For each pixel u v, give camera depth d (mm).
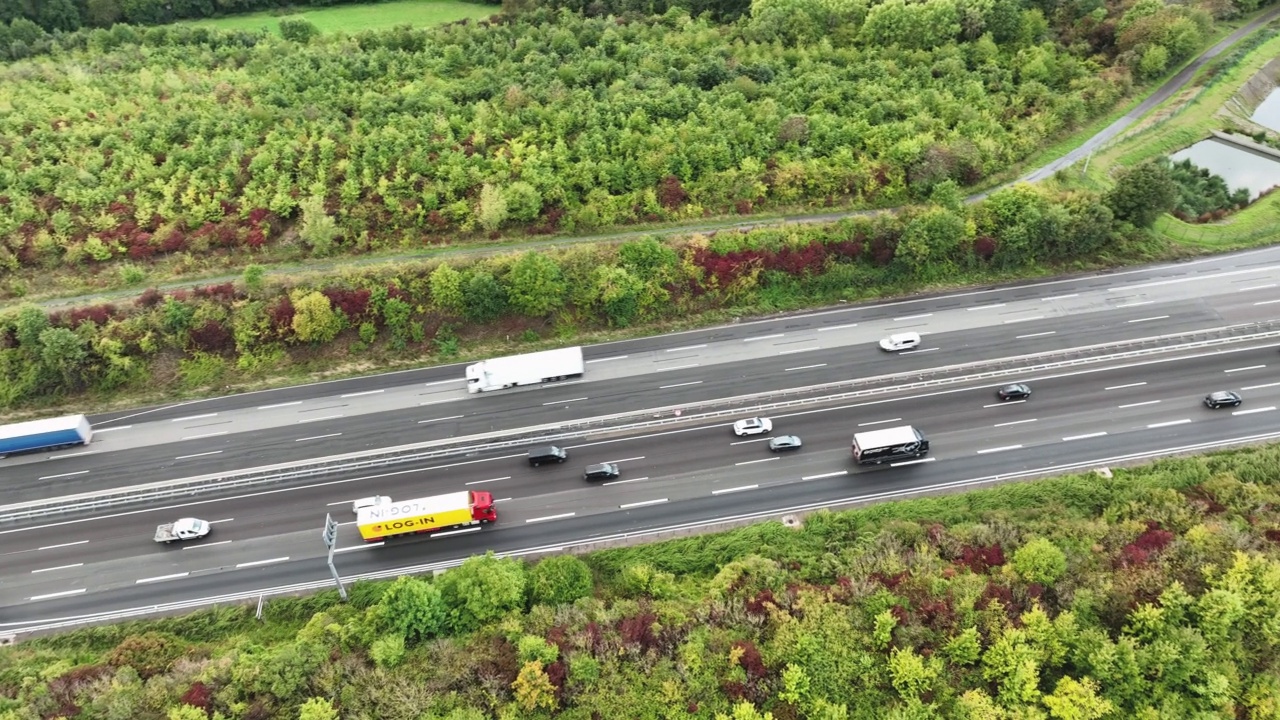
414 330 102688
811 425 91750
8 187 116438
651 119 130125
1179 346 96812
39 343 97812
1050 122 131750
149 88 138750
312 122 128125
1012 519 79250
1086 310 104375
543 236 115125
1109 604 69688
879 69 141000
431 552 81875
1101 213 108938
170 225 112438
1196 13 151125
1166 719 63500
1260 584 68375
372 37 153250
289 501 86812
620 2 166500
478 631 71938
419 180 118250
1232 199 123812
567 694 66875
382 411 96250
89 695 66938
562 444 91125
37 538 84500
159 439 94250
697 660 67625
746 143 124438
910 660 65688
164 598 79000
